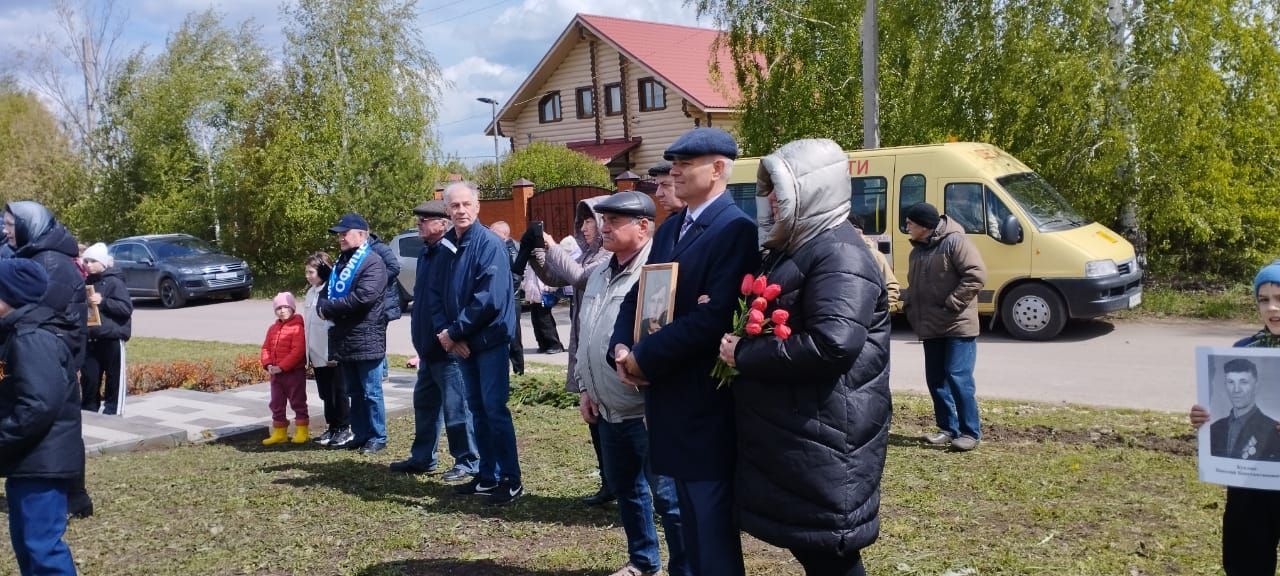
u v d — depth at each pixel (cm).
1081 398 819
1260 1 1379
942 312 636
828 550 287
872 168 1262
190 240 2416
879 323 296
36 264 376
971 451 635
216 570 473
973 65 1473
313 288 756
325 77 2545
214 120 2758
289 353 754
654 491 403
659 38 3234
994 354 1075
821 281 284
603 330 405
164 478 654
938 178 1215
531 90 3444
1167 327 1217
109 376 860
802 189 287
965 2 1474
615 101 3225
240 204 2662
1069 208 1248
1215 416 311
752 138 1898
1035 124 1441
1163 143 1348
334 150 2500
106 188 2995
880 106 1719
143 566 480
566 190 2134
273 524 541
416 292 608
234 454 734
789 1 1853
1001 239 1163
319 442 759
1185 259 1574
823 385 287
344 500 581
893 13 1574
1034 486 546
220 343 1517
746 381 296
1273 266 314
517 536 506
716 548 319
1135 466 578
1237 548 324
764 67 1997
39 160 3769
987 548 450
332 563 476
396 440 759
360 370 710
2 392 372
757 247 323
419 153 2528
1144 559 428
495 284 550
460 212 557
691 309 323
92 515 568
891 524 491
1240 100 1400
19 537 384
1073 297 1127
